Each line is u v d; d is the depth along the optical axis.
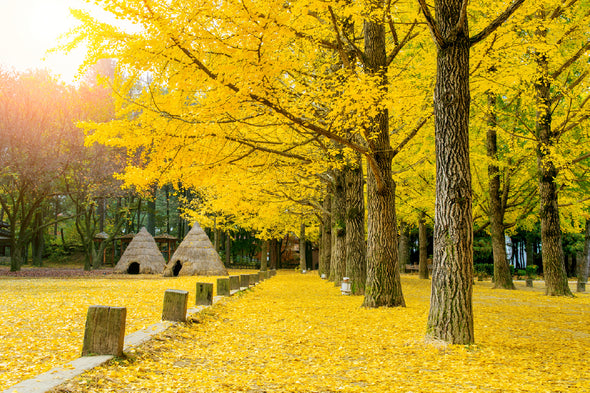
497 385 3.96
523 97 10.66
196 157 6.17
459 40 5.95
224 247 46.56
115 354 4.24
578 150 12.46
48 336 5.57
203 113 5.25
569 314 9.25
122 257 26.08
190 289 13.45
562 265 13.80
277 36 4.64
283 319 8.03
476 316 8.80
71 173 23.84
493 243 17.45
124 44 4.77
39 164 21.38
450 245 5.77
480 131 15.95
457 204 5.77
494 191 17.22
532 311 9.72
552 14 11.34
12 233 24.03
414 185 19.16
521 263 43.25
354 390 3.80
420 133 10.59
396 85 7.77
